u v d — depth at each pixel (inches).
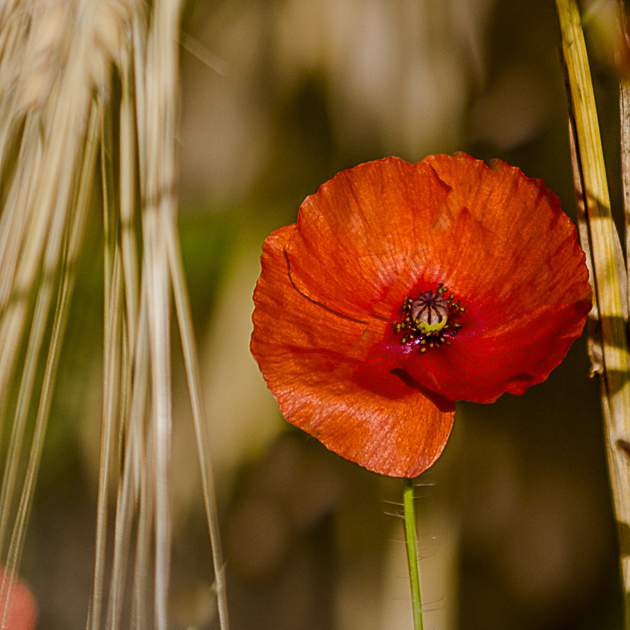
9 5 24.0
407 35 26.6
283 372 23.8
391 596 27.3
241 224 27.5
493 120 26.9
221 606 23.2
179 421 27.6
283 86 27.1
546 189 23.9
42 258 24.3
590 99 24.2
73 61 23.6
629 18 24.2
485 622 27.6
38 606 27.5
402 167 24.1
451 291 24.3
